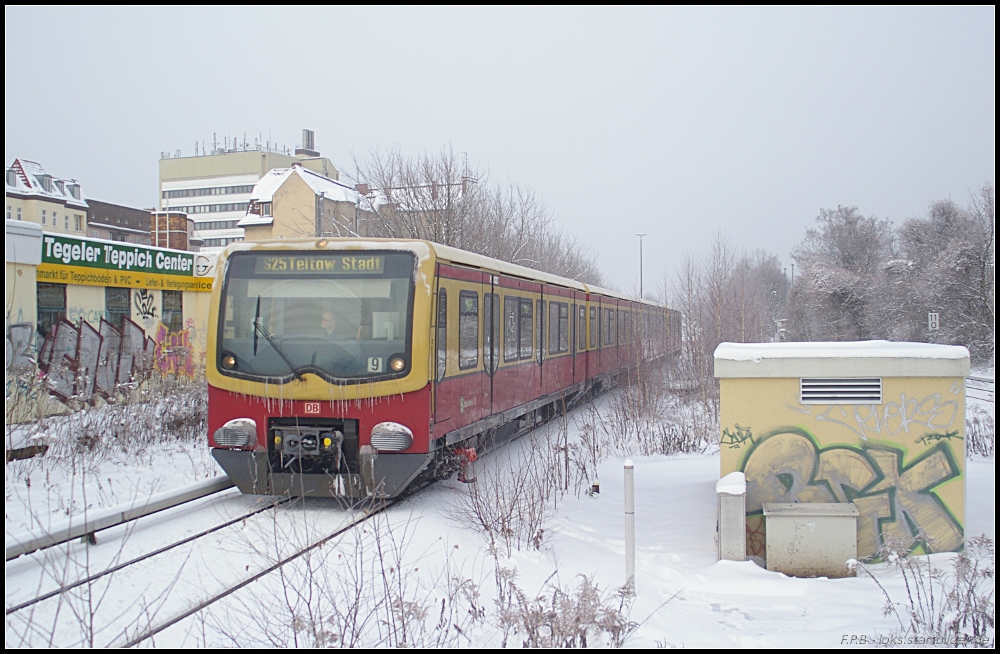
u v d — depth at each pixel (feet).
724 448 23.67
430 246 27.55
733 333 70.64
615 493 31.78
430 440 26.99
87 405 39.93
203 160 324.19
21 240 39.17
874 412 22.91
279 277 27.63
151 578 19.66
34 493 27.76
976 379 92.27
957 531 22.47
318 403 26.73
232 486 30.01
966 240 121.90
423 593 19.12
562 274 108.58
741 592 20.06
